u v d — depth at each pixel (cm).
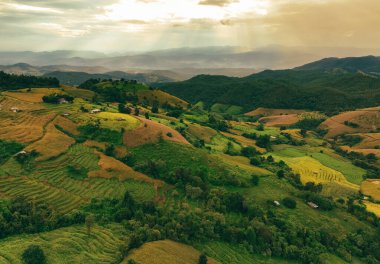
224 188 15362
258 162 19850
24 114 19050
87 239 10494
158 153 17088
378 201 17712
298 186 17525
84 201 12712
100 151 16650
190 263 10275
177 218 12275
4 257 8794
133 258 9688
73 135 17688
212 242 12081
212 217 12800
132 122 19362
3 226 10125
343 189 18788
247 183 16112
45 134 16812
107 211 12394
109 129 18312
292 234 13100
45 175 13800
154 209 12825
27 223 10681
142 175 15150
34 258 8850
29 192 12469
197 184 14862
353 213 15812
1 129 16562
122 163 15838
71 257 9431
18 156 14425
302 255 12325
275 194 15875
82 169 14762
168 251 10462
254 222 12988
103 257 9650
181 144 18250
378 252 13312
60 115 19425
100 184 13962
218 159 17738
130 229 11456
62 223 11231
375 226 15125
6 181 12862
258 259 11875
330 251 13075
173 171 15650
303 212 14862
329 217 14950
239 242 12431
